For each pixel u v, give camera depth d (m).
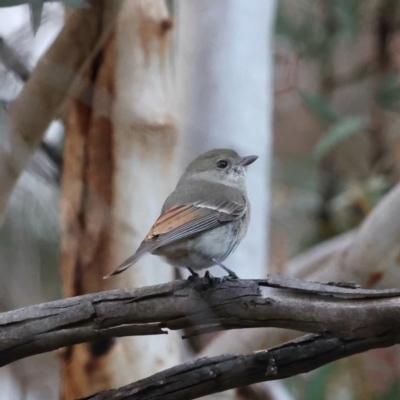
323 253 8.07
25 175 7.80
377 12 8.26
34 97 7.79
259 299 7.69
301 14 8.24
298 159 8.23
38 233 7.79
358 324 7.68
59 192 7.88
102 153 7.85
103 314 7.69
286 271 8.07
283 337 7.95
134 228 7.85
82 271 7.86
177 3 7.90
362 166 8.23
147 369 7.85
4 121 7.73
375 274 8.00
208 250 7.80
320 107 8.15
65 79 7.79
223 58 7.97
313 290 7.69
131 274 7.85
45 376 7.91
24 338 7.69
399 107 8.20
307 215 8.22
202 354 7.95
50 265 7.83
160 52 7.84
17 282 7.75
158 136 7.85
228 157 7.90
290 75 8.28
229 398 7.93
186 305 7.69
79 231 7.86
